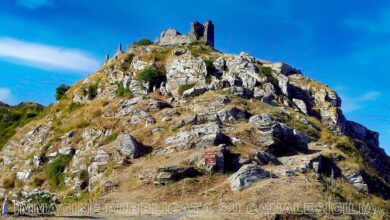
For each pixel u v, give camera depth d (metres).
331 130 82.75
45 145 83.12
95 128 78.88
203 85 81.25
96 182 60.66
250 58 92.12
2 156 90.81
